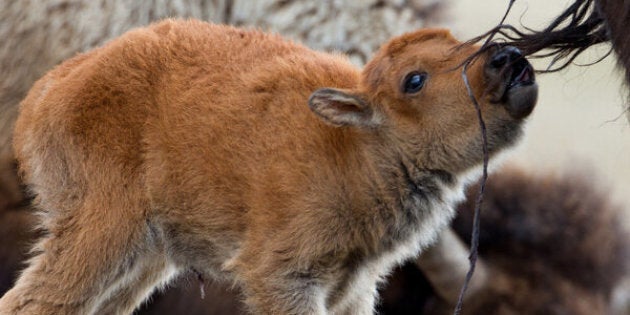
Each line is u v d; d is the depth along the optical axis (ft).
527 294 63.82
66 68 55.72
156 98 53.16
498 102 48.39
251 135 51.19
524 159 69.00
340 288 51.90
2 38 62.80
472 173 50.62
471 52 49.16
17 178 61.26
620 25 47.32
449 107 49.24
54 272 52.85
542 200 65.46
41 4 63.10
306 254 49.98
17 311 52.90
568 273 64.59
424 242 52.34
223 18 68.08
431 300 64.28
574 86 100.42
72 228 53.01
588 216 65.62
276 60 52.85
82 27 63.82
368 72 50.62
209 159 51.70
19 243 61.41
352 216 50.21
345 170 49.98
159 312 62.59
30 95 56.08
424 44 50.21
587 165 68.64
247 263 50.70
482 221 64.49
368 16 67.46
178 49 53.88
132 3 65.00
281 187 50.08
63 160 53.42
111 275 52.75
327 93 48.62
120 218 52.42
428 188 50.80
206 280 61.05
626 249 65.62
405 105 49.83
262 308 50.42
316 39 67.41
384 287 63.87
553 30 48.52
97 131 53.01
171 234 53.36
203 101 52.39
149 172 52.60
